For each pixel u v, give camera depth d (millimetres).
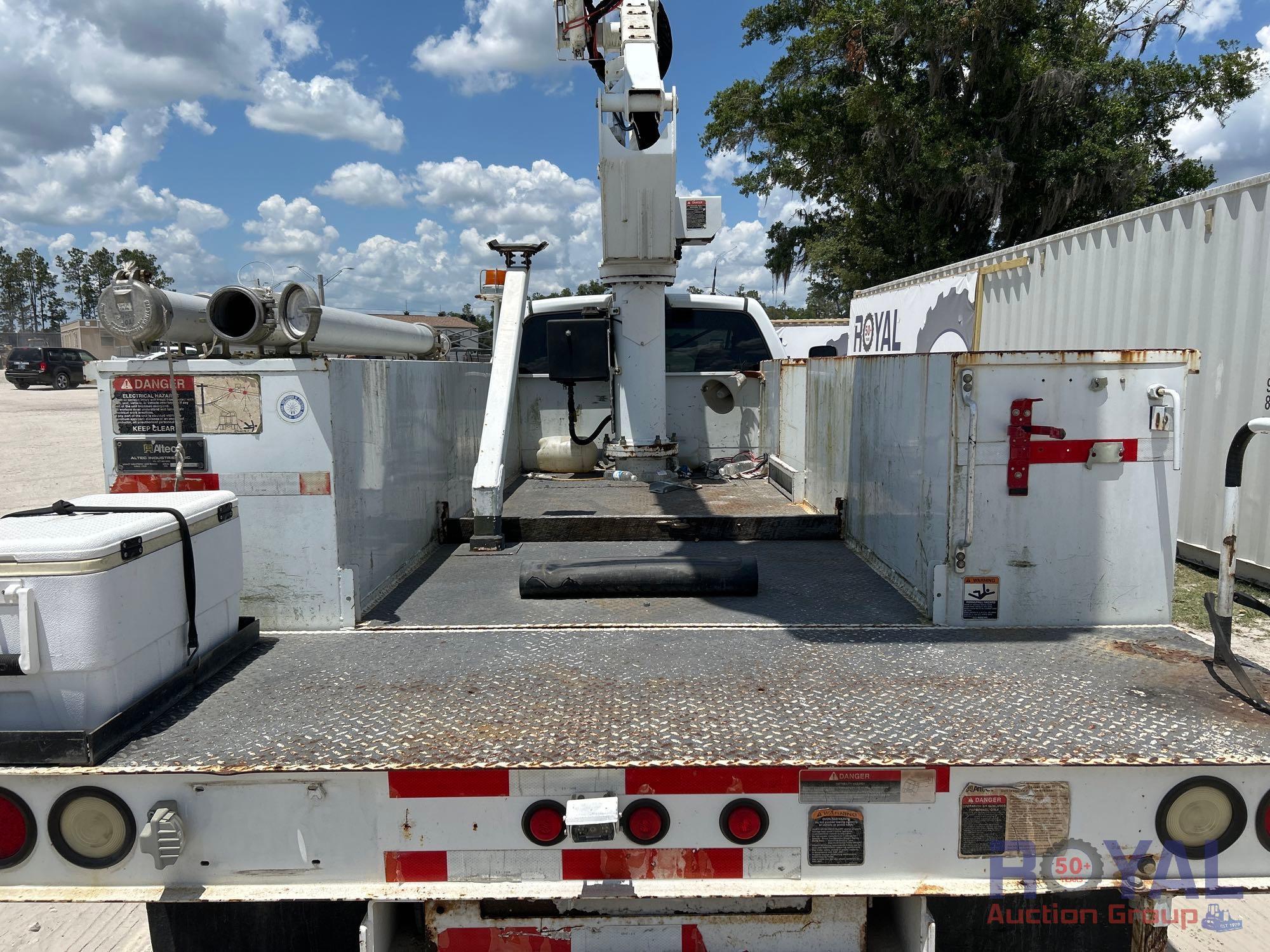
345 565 2256
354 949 1685
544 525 3301
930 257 20016
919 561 2375
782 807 1482
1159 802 1478
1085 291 6996
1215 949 2410
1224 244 5461
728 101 21906
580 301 5062
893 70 19750
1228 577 1861
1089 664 1915
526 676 1873
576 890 1487
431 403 3193
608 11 4254
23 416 21516
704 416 5117
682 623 2264
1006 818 1485
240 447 2174
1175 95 18906
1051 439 2117
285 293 2191
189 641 1809
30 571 1462
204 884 1488
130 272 2078
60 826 1467
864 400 3031
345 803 1478
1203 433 5750
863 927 1615
